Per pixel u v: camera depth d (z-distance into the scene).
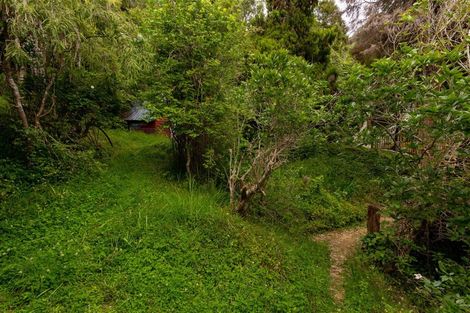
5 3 4.49
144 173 6.68
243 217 5.63
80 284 3.46
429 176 4.04
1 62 5.34
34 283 3.36
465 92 3.24
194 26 5.98
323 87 5.38
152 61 6.41
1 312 3.02
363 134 4.49
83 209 4.81
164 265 3.88
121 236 4.23
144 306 3.30
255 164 5.46
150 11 6.54
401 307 4.04
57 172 5.55
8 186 4.84
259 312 3.48
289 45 9.68
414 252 4.98
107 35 6.25
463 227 3.81
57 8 5.02
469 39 3.96
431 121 4.07
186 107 6.29
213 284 3.78
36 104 6.44
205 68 6.20
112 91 7.38
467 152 3.79
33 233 4.13
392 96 4.07
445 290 3.28
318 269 4.74
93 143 7.71
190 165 6.91
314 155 8.68
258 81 4.49
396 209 4.45
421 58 3.70
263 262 4.37
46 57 5.98
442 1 4.68
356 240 6.15
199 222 4.73
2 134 6.01
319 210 6.97
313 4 10.43
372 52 9.76
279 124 4.88
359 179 7.64
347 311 3.87
